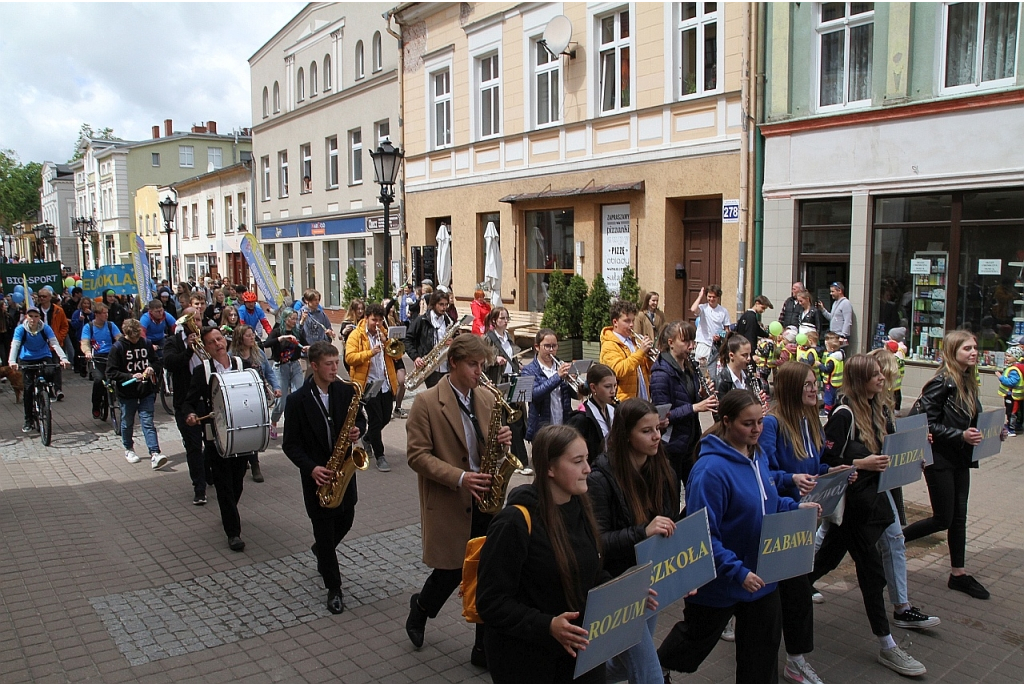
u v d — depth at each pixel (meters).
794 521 3.92
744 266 14.31
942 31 11.77
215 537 7.11
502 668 3.10
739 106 14.31
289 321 11.65
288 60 31.91
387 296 14.70
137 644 5.04
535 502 3.12
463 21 21.00
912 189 12.13
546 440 3.09
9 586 5.98
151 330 12.46
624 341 6.84
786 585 4.24
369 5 25.97
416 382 9.24
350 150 28.12
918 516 7.37
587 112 17.48
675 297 16.28
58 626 5.30
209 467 6.82
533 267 19.88
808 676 4.47
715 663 4.83
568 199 18.20
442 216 22.75
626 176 16.70
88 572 6.27
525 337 18.39
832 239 13.41
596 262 17.80
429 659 4.86
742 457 3.97
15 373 12.61
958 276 11.87
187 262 46.69
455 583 4.86
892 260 12.67
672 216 16.08
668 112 15.67
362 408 5.70
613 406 5.12
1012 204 11.27
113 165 59.44
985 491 8.16
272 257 35.28
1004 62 11.30
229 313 12.46
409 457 4.78
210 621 5.39
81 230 53.38
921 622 5.14
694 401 6.12
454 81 21.59
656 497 3.86
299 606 5.64
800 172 13.55
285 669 4.73
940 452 5.62
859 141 12.73
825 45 13.32
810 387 4.64
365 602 5.70
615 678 3.78
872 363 4.85
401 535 7.12
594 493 3.70
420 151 23.39
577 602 3.10
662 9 15.56
